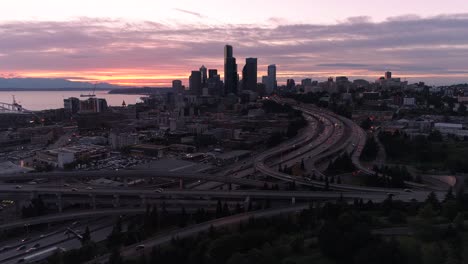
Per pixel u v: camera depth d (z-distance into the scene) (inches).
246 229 7736.2
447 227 6850.4
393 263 5753.0
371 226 7391.7
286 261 6053.2
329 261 6195.9
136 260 6712.6
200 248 6801.2
